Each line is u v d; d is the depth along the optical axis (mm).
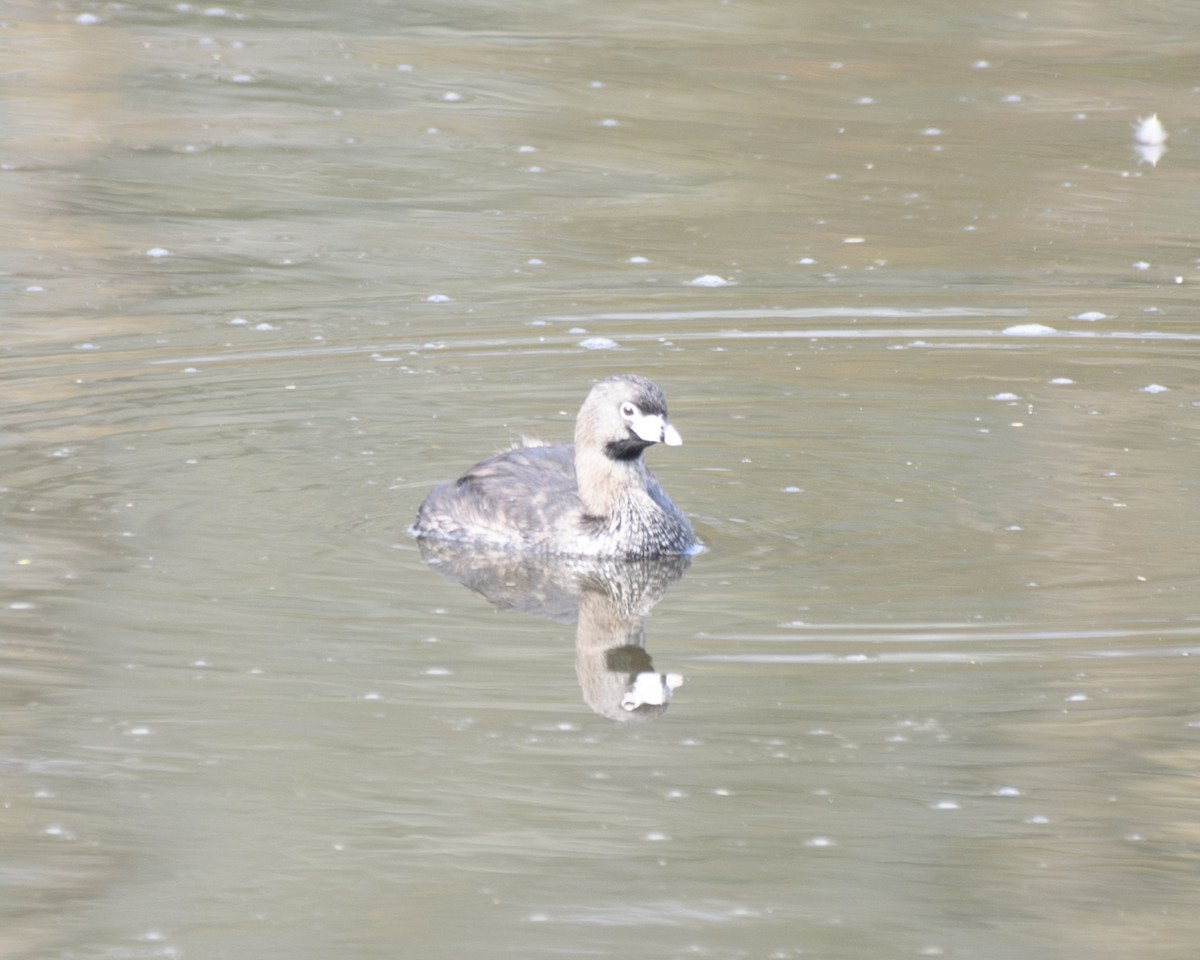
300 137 27141
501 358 19078
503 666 11922
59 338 19375
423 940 8766
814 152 26797
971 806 10047
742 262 22344
